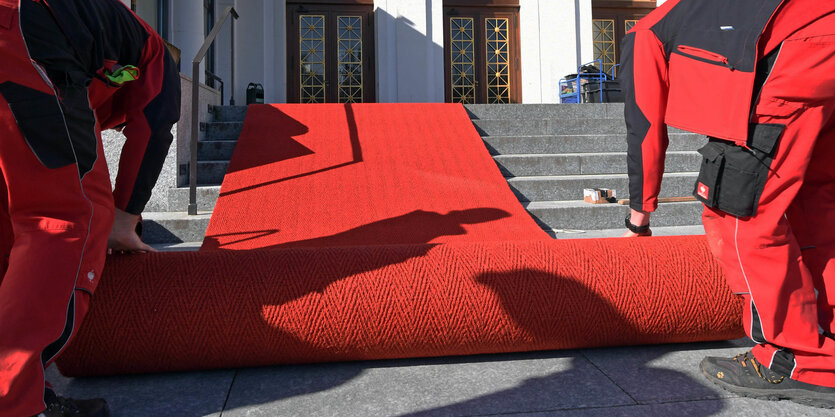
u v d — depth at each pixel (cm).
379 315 146
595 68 812
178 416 125
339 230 315
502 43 906
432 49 855
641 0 955
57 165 105
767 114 116
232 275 147
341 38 867
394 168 420
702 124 124
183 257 152
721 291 156
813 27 113
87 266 109
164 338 141
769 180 119
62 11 107
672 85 132
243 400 133
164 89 138
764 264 123
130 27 129
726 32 121
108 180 120
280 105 535
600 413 123
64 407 111
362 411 126
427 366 155
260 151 435
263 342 145
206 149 464
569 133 552
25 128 101
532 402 129
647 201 152
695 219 407
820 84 112
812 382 123
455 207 358
